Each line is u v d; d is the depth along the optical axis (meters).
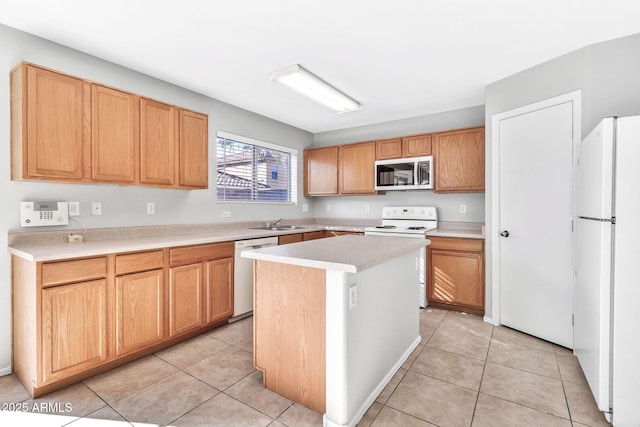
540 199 2.63
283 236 3.54
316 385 1.71
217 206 3.57
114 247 2.09
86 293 1.97
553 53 2.45
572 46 2.34
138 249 2.21
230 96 3.41
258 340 1.97
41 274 1.78
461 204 3.90
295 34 2.18
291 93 3.32
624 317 1.55
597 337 1.64
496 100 2.98
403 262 2.29
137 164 2.48
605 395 1.60
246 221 3.92
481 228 3.76
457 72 2.79
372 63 2.62
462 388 1.96
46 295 1.80
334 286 1.60
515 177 2.82
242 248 3.05
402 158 3.97
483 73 2.81
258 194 4.17
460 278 3.32
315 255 1.73
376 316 1.90
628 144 1.53
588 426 1.61
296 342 1.79
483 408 1.76
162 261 2.40
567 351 2.45
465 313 3.34
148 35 2.18
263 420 1.65
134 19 1.99
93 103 2.22
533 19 2.00
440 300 3.44
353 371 1.64
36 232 2.18
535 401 1.82
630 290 1.54
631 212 1.53
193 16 1.96
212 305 2.78
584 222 1.95
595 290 1.68
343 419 1.56
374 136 4.53
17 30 2.10
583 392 1.91
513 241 2.85
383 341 1.99
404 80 2.97
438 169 3.73
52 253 1.82
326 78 2.93
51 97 2.03
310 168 4.85
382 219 4.41
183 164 2.81
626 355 1.55
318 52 2.44
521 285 2.79
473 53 2.45
